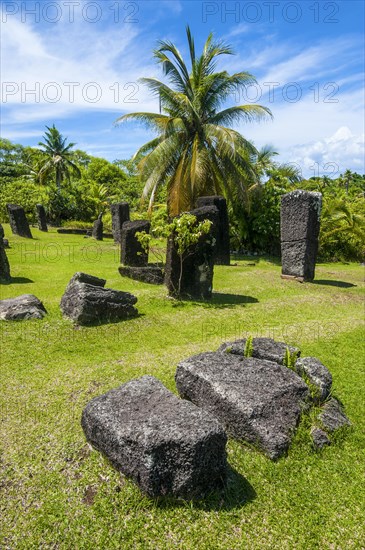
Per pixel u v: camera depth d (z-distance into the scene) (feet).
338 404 13.11
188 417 9.75
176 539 8.36
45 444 11.25
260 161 75.00
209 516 8.89
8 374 15.75
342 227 58.65
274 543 8.34
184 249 26.40
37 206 81.10
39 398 13.88
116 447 9.77
